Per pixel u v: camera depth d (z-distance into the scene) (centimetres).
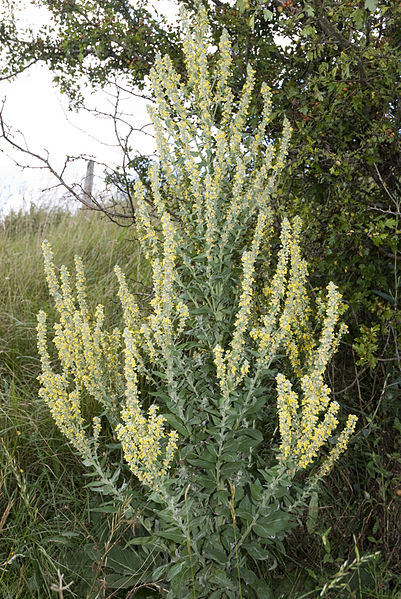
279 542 222
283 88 302
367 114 290
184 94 261
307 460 207
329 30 253
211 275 239
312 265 288
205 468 221
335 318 214
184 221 260
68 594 228
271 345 229
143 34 355
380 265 295
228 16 311
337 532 256
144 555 245
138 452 206
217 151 244
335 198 281
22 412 312
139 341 254
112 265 496
